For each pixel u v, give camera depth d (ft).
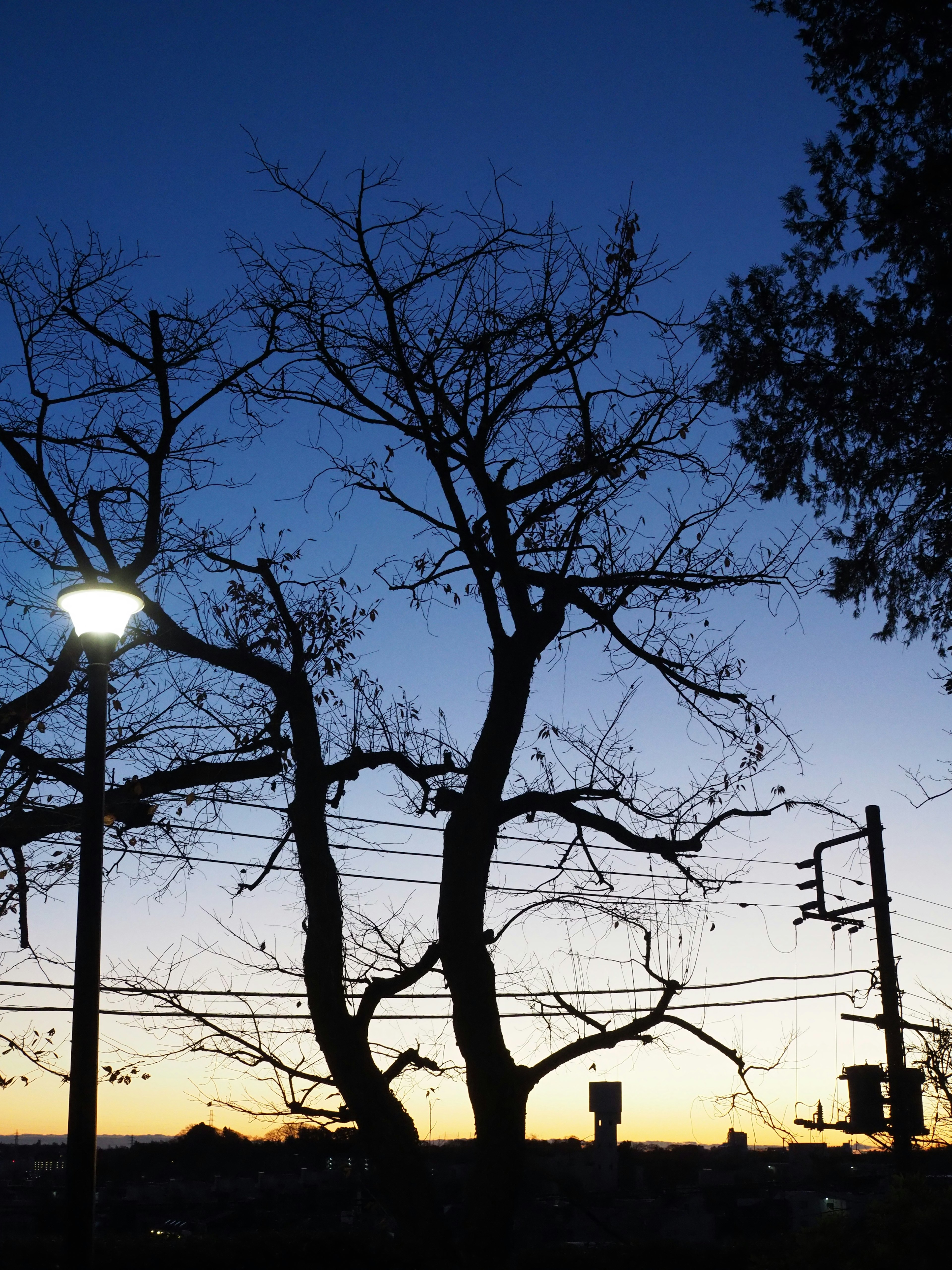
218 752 43.93
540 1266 67.72
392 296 43.21
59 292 43.80
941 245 53.36
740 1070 39.86
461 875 39.01
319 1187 80.12
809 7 57.77
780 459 58.18
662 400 45.19
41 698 40.93
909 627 58.70
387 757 42.70
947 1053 62.34
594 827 43.09
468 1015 37.52
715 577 45.75
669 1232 81.71
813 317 57.11
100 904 27.50
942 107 54.65
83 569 42.52
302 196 43.32
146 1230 73.87
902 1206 45.88
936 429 53.47
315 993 39.17
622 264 44.19
